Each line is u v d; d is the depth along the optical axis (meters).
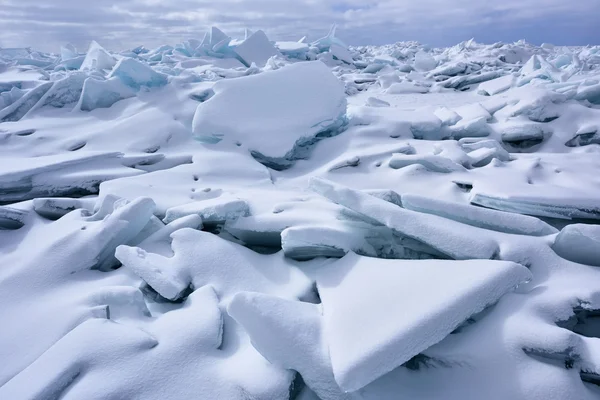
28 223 4.45
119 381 2.18
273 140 7.28
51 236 3.97
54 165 5.99
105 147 7.30
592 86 9.45
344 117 8.52
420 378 2.18
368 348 2.05
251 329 2.32
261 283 3.26
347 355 2.06
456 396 2.03
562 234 3.06
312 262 3.44
